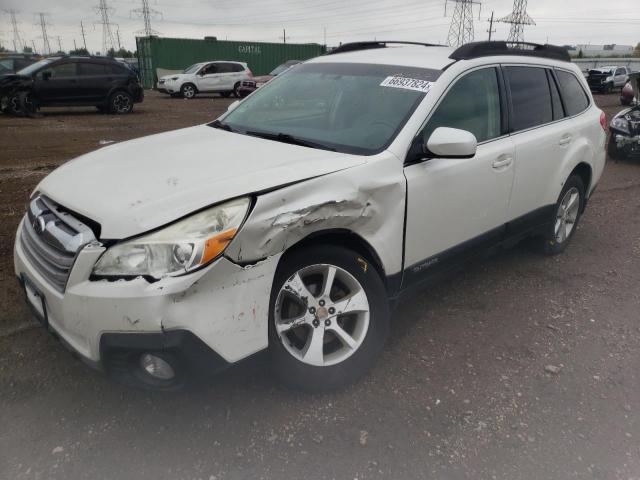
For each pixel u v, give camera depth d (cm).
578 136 466
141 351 221
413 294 335
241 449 249
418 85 333
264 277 242
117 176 268
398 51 392
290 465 241
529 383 308
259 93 411
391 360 325
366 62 375
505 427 271
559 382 310
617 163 994
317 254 268
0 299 378
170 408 275
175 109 1845
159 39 3011
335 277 284
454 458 249
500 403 289
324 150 302
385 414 276
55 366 306
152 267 220
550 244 484
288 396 286
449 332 361
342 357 288
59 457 242
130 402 278
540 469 245
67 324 234
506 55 399
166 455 245
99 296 221
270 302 254
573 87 483
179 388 235
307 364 277
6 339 331
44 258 251
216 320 229
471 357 332
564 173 449
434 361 326
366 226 283
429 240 324
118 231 224
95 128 1298
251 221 234
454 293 420
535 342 353
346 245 288
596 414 284
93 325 225
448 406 285
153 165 280
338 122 334
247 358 244
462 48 363
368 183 277
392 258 301
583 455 255
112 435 256
